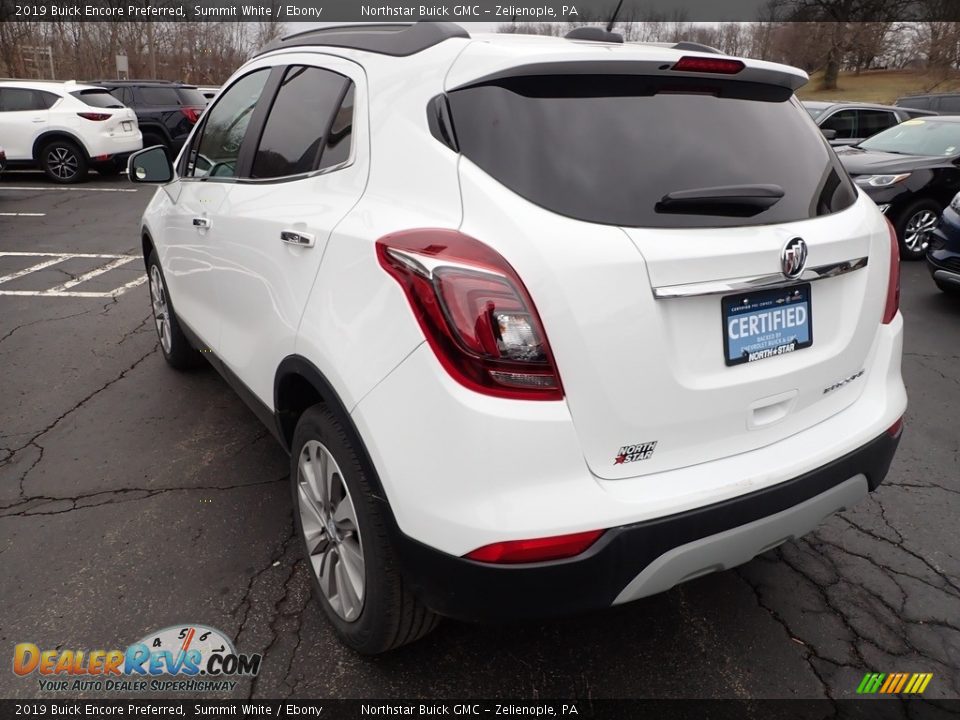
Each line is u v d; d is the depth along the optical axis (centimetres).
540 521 161
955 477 333
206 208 305
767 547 194
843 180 224
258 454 338
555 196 168
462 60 190
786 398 195
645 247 165
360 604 205
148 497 301
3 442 347
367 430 178
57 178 1322
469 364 160
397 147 196
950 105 1884
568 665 220
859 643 230
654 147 184
